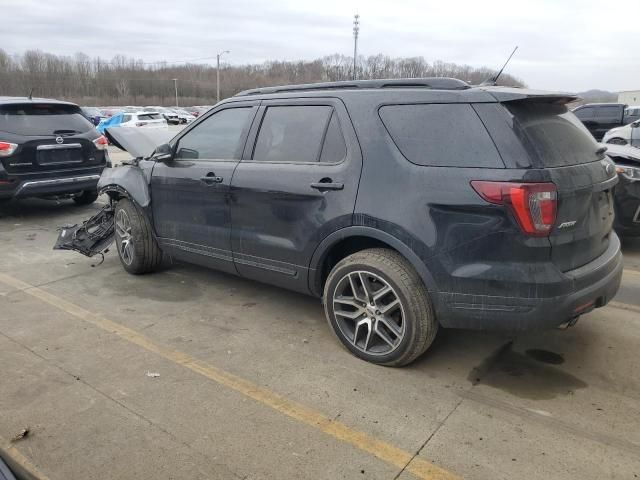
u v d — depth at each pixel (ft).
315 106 12.18
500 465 8.38
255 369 11.34
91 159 26.37
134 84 330.75
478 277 9.73
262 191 12.67
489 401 10.12
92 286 16.44
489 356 11.89
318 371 11.25
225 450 8.74
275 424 9.42
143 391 10.45
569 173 9.70
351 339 11.85
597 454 8.61
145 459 8.52
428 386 10.65
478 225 9.62
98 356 11.88
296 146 12.38
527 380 10.87
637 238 22.18
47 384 10.70
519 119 9.70
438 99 10.35
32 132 24.31
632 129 42.09
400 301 10.68
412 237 10.27
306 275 12.35
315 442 8.94
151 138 17.94
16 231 23.82
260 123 13.23
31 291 15.99
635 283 16.62
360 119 11.22
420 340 10.74
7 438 9.02
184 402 10.09
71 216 27.20
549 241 9.42
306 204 11.87
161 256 17.12
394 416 9.65
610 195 11.28
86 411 9.78
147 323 13.69
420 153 10.35
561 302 9.56
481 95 9.96
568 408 9.88
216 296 15.60
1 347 12.29
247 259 13.55
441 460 8.51
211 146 14.39
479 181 9.57
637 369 11.28
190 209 14.75
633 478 8.07
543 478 8.09
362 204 10.90
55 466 8.37
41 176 24.50
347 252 12.32
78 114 26.89
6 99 24.97
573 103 11.31
